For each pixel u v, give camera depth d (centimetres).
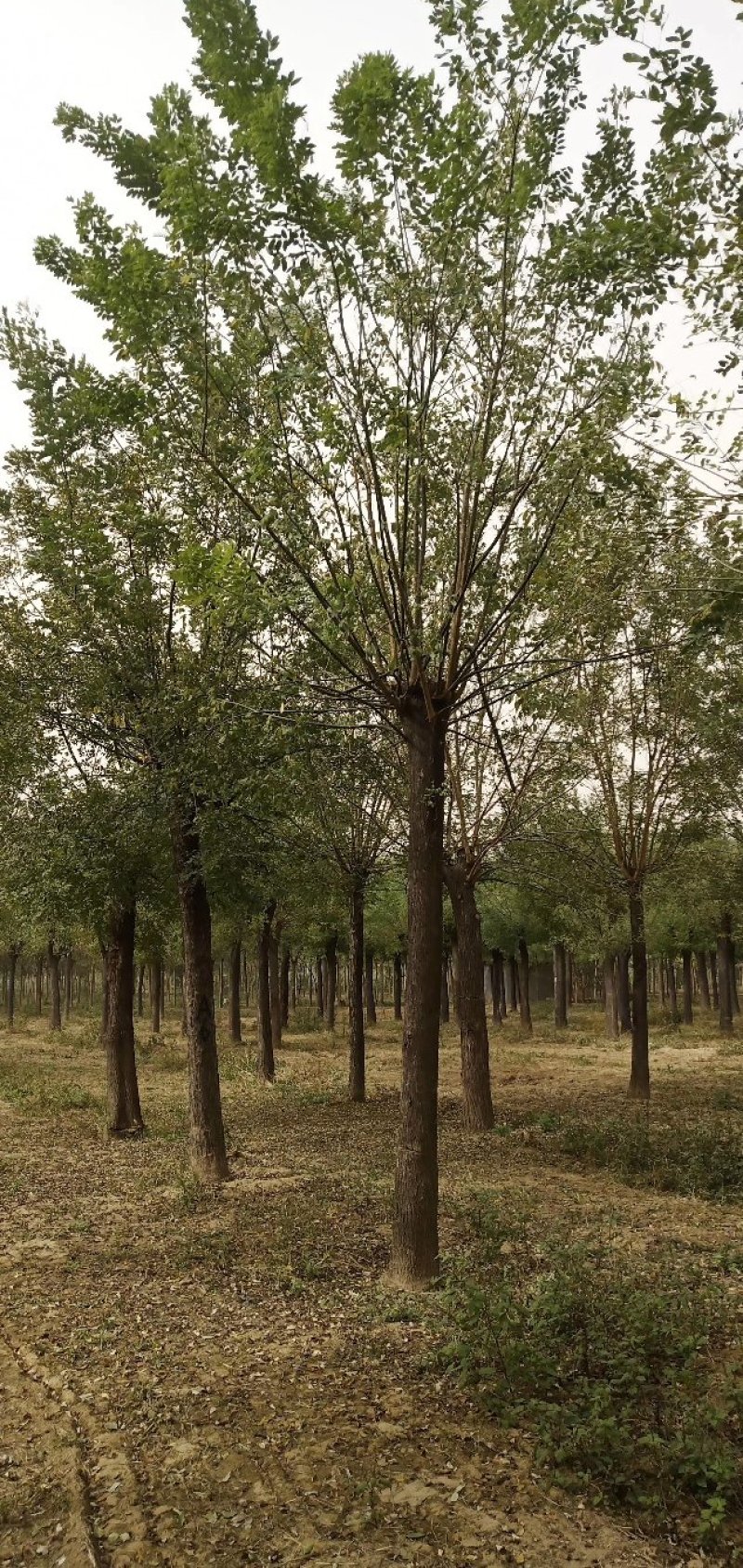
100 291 693
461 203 648
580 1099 1783
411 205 670
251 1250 858
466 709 920
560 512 735
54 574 1105
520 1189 1052
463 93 633
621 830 1820
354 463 744
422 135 628
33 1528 454
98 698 1177
